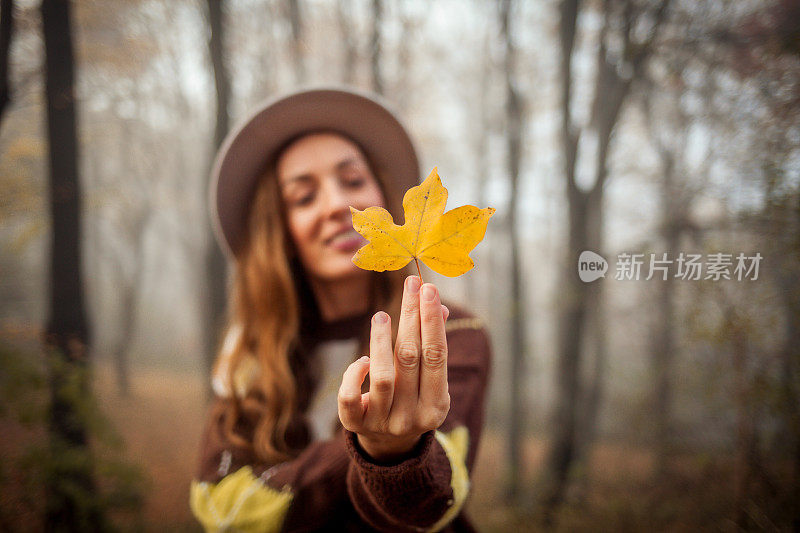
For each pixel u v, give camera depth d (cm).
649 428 400
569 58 449
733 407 226
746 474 213
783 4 222
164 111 738
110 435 277
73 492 252
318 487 68
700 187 262
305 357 88
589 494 400
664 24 319
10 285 702
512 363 596
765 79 217
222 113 476
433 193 50
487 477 611
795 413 197
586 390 521
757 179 195
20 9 305
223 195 101
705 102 281
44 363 263
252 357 88
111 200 788
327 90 90
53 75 313
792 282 184
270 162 95
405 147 101
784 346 201
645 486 356
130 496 292
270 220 92
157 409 715
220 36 473
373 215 51
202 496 74
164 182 933
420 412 49
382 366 48
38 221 397
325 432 82
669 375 368
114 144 786
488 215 50
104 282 1329
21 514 245
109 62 532
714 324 211
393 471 53
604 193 437
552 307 466
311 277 92
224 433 81
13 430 262
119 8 467
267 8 583
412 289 49
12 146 379
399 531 61
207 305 488
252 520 68
